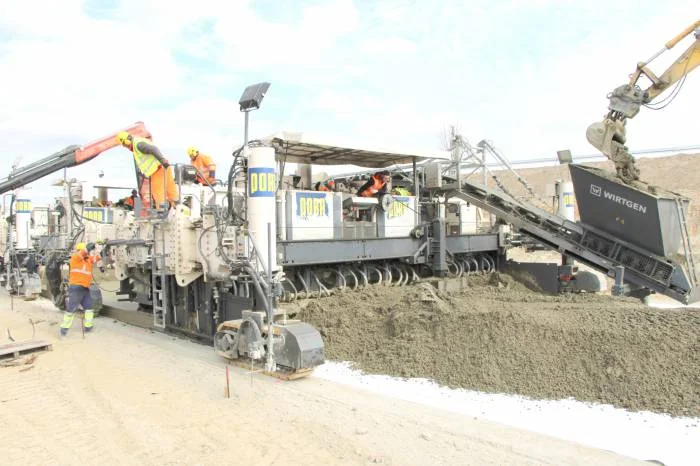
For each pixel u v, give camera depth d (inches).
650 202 383.2
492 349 269.6
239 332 278.7
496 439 184.5
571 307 327.9
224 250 296.5
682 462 167.8
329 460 168.4
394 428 195.6
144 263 396.8
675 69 390.9
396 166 588.4
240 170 312.7
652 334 251.0
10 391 250.1
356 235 441.4
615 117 417.1
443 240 502.9
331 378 268.4
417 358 280.2
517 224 495.5
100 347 344.2
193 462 168.4
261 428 196.7
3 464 169.8
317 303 378.0
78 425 203.3
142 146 364.8
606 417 209.0
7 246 680.4
